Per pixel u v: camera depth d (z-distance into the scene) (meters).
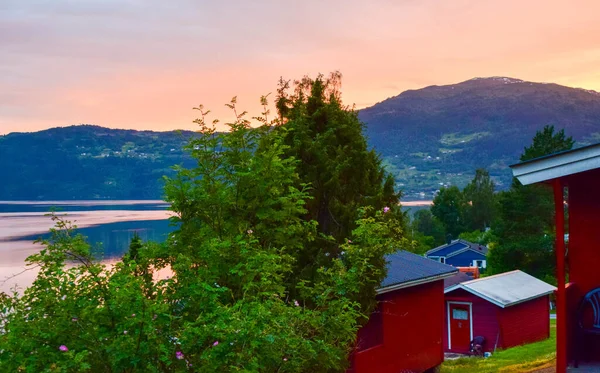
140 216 189.62
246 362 6.48
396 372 16.66
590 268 9.61
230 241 8.20
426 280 17.73
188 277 7.59
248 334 6.45
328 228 12.82
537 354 20.58
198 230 9.09
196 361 6.62
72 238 7.55
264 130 10.26
